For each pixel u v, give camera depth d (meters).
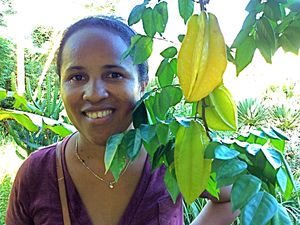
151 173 1.04
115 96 0.89
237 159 0.67
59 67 0.97
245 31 0.65
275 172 0.68
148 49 0.81
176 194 0.82
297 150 4.07
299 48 0.65
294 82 5.53
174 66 0.85
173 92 0.86
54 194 1.04
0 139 5.48
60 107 2.77
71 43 0.90
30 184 1.05
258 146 0.71
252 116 4.31
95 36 0.89
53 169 1.05
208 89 0.66
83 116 0.91
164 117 0.86
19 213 1.09
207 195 1.14
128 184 1.04
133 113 0.87
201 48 0.66
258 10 0.63
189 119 0.76
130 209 1.03
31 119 1.93
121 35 0.90
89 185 1.03
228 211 1.16
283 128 4.54
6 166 4.78
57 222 1.03
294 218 2.50
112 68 0.88
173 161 0.80
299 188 2.61
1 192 3.82
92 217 1.03
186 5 0.72
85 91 0.88
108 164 0.74
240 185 0.62
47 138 2.85
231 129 0.73
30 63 9.08
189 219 2.51
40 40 9.72
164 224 1.03
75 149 1.04
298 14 0.64
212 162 0.69
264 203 0.60
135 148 0.74
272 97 5.33
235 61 0.67
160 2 0.76
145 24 0.78
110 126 0.90
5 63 8.55
